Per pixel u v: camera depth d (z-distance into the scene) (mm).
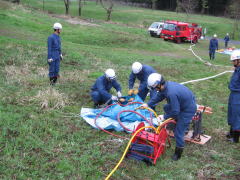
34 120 5617
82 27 23938
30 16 22922
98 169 4328
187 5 50031
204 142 5633
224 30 43062
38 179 3900
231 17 54469
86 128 5668
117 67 11875
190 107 4715
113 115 6059
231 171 4695
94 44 19672
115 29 26969
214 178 4461
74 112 6391
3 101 6340
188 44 28250
